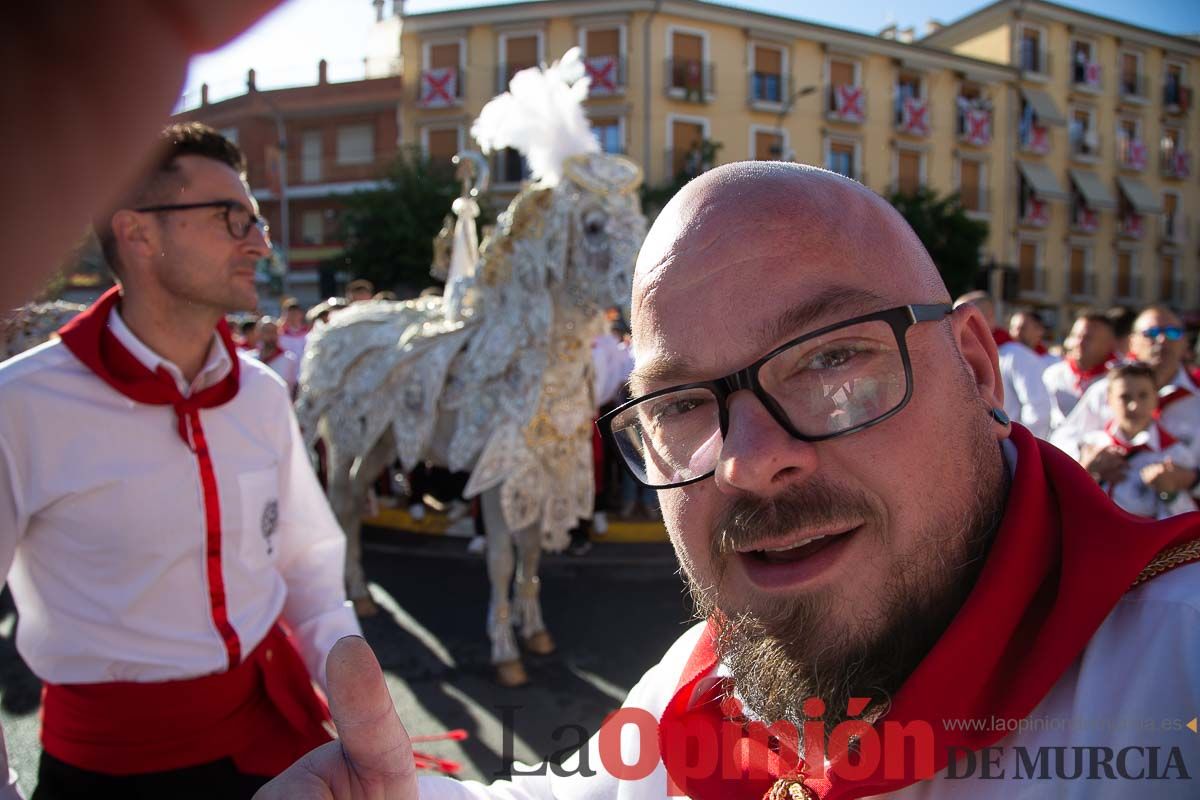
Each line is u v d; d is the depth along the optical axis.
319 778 0.75
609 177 3.24
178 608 1.62
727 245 0.81
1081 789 0.70
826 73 24.58
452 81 22.83
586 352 3.47
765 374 0.78
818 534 0.76
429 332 3.83
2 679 3.50
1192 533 0.77
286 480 1.88
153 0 0.31
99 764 1.57
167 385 1.60
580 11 22.77
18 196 0.34
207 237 1.57
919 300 0.81
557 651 3.85
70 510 1.55
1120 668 0.71
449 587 4.86
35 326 1.58
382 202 20.33
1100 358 4.45
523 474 3.35
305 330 8.16
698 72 23.05
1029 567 0.76
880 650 0.77
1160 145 28.84
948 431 0.78
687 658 1.11
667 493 0.90
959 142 26.28
